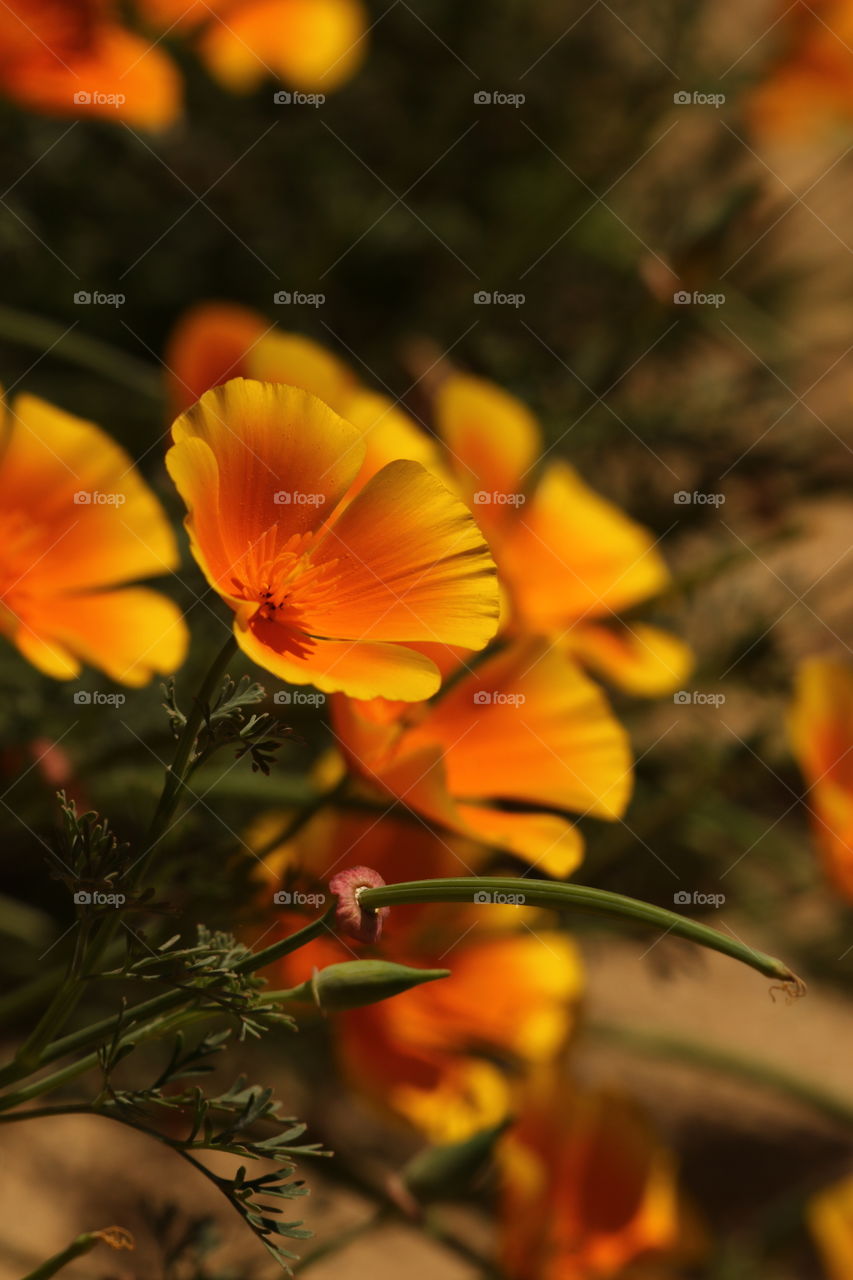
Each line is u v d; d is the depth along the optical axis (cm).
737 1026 121
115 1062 55
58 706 74
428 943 69
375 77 133
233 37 96
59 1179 96
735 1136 119
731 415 123
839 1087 118
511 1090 84
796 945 120
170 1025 56
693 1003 121
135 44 85
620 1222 84
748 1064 103
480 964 72
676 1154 117
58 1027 55
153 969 56
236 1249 93
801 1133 121
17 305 114
